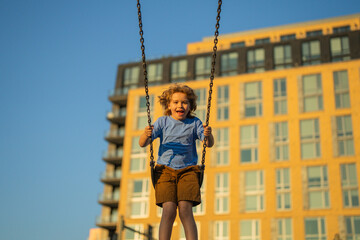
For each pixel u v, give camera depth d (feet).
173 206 17.03
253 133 182.29
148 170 190.39
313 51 200.95
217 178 178.29
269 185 171.94
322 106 179.52
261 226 166.91
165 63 219.00
